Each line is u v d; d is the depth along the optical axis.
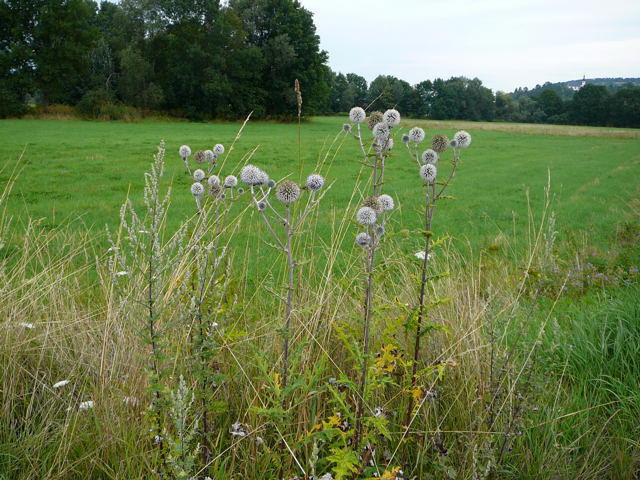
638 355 3.55
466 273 5.59
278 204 10.02
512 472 2.45
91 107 51.00
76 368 3.02
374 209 2.30
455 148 2.80
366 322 2.34
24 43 52.47
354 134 2.86
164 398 2.17
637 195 16.11
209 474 2.29
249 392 2.74
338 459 1.97
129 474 2.18
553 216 2.95
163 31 58.47
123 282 4.00
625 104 117.56
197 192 3.12
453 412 2.82
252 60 58.53
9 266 5.03
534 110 131.75
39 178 15.41
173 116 58.50
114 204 11.91
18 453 2.34
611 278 6.12
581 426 2.84
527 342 3.41
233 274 3.64
